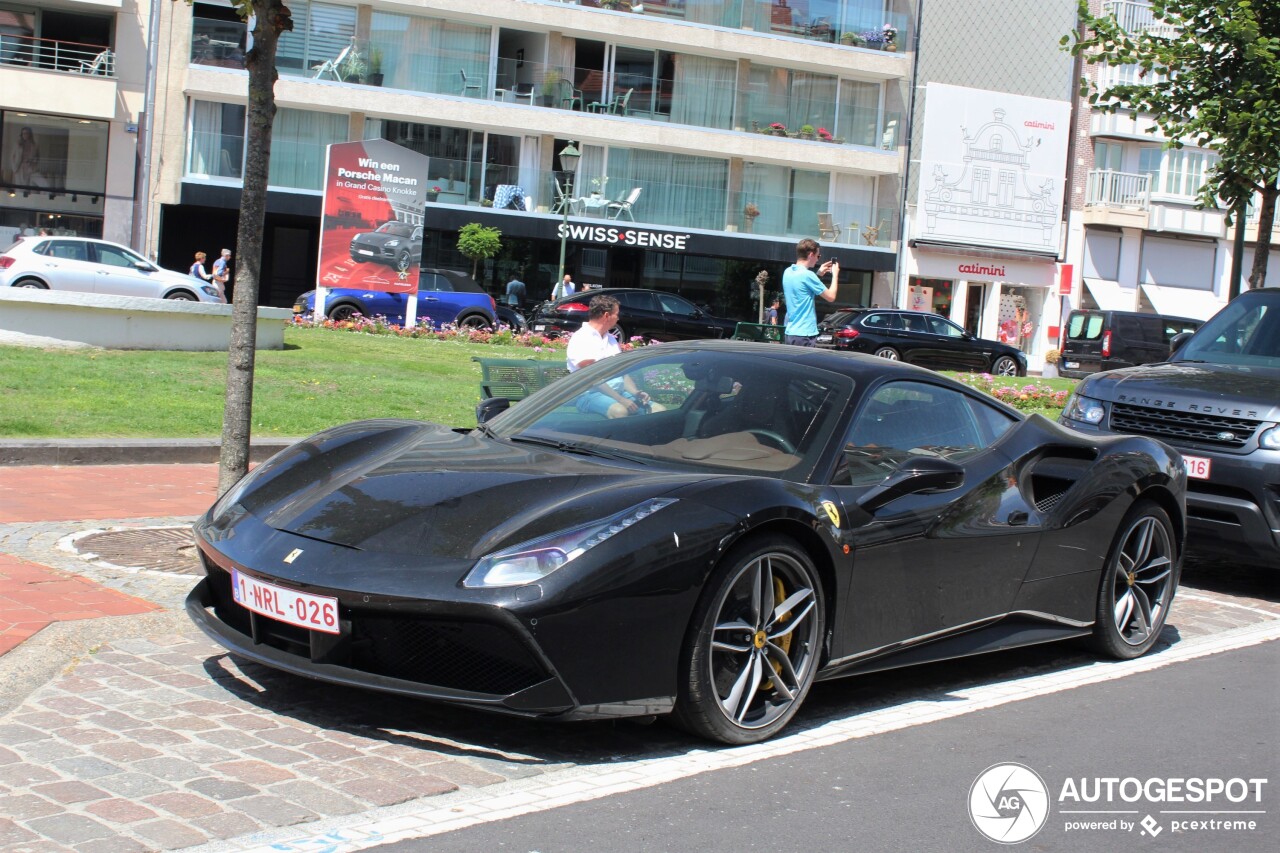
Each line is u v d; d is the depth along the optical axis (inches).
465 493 155.9
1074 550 204.8
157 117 1305.4
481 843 121.3
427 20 1396.4
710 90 1509.6
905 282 1589.6
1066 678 203.2
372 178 871.7
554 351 847.1
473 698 137.7
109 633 184.4
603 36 1456.7
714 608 149.0
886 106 1593.3
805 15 1539.1
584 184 1440.7
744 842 125.7
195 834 119.1
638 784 140.6
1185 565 318.7
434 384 547.8
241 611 160.2
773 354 195.9
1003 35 1659.7
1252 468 265.4
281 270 1402.6
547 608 135.7
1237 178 441.4
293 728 151.9
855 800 140.0
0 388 414.0
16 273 803.4
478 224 1325.0
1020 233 1624.0
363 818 125.7
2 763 134.8
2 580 207.6
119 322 552.4
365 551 146.2
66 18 1285.7
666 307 1029.2
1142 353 1165.7
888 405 186.4
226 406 234.4
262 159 230.7
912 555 175.6
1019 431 206.1
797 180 1552.7
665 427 180.1
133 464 351.9
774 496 156.6
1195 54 445.4
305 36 1334.9
